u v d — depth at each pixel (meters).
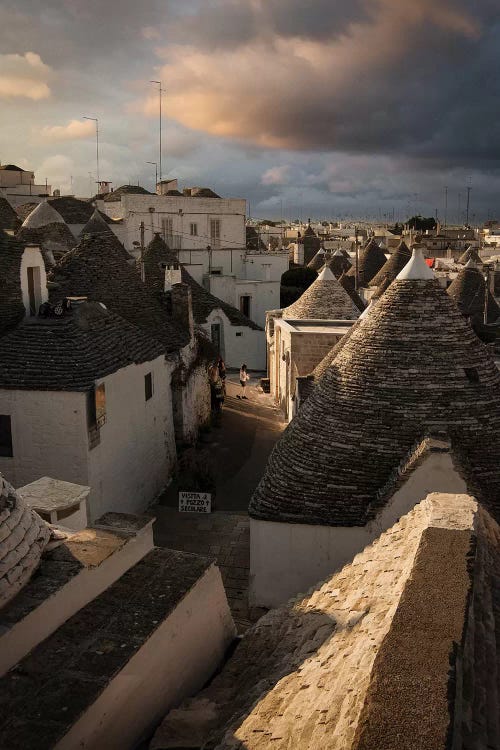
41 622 6.74
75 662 6.51
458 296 43.12
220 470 23.98
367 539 13.62
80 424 16.45
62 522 11.78
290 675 7.02
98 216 40.09
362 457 14.01
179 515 20.23
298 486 14.32
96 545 7.95
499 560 8.35
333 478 14.08
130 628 7.10
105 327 19.41
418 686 4.90
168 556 8.75
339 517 13.83
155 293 27.50
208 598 8.63
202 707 7.45
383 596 7.48
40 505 11.65
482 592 6.95
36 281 20.95
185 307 25.91
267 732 5.91
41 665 6.44
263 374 42.59
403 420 13.98
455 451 13.09
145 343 20.83
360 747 4.37
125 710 6.64
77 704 5.94
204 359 27.98
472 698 5.19
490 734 4.93
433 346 14.46
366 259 58.16
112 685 6.34
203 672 8.59
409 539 8.62
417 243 15.49
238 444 26.78
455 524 8.22
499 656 5.97
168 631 7.50
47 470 16.81
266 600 14.67
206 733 6.84
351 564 9.75
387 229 132.00
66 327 17.80
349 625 7.41
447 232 114.75
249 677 8.13
